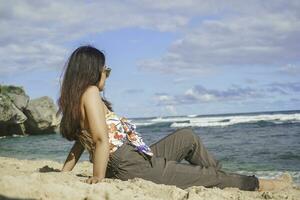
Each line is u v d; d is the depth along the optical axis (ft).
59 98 13.00
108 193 10.46
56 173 12.84
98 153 12.09
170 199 11.45
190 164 14.33
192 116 338.75
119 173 12.91
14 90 136.77
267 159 50.55
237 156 55.11
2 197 8.79
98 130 12.11
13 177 9.92
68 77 12.75
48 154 65.00
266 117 157.89
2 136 130.31
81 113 12.51
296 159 49.55
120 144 12.79
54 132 144.25
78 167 23.82
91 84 12.67
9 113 124.88
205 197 12.26
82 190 10.41
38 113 136.56
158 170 13.16
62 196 9.95
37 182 10.19
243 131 118.52
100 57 12.98
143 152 13.01
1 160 24.48
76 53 12.89
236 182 14.37
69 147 80.59
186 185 13.56
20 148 81.61
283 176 16.21
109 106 13.41
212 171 14.02
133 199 10.50
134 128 13.35
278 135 95.20
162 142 14.52
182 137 14.39
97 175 12.04
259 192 14.25
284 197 13.75
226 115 351.46
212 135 110.01
